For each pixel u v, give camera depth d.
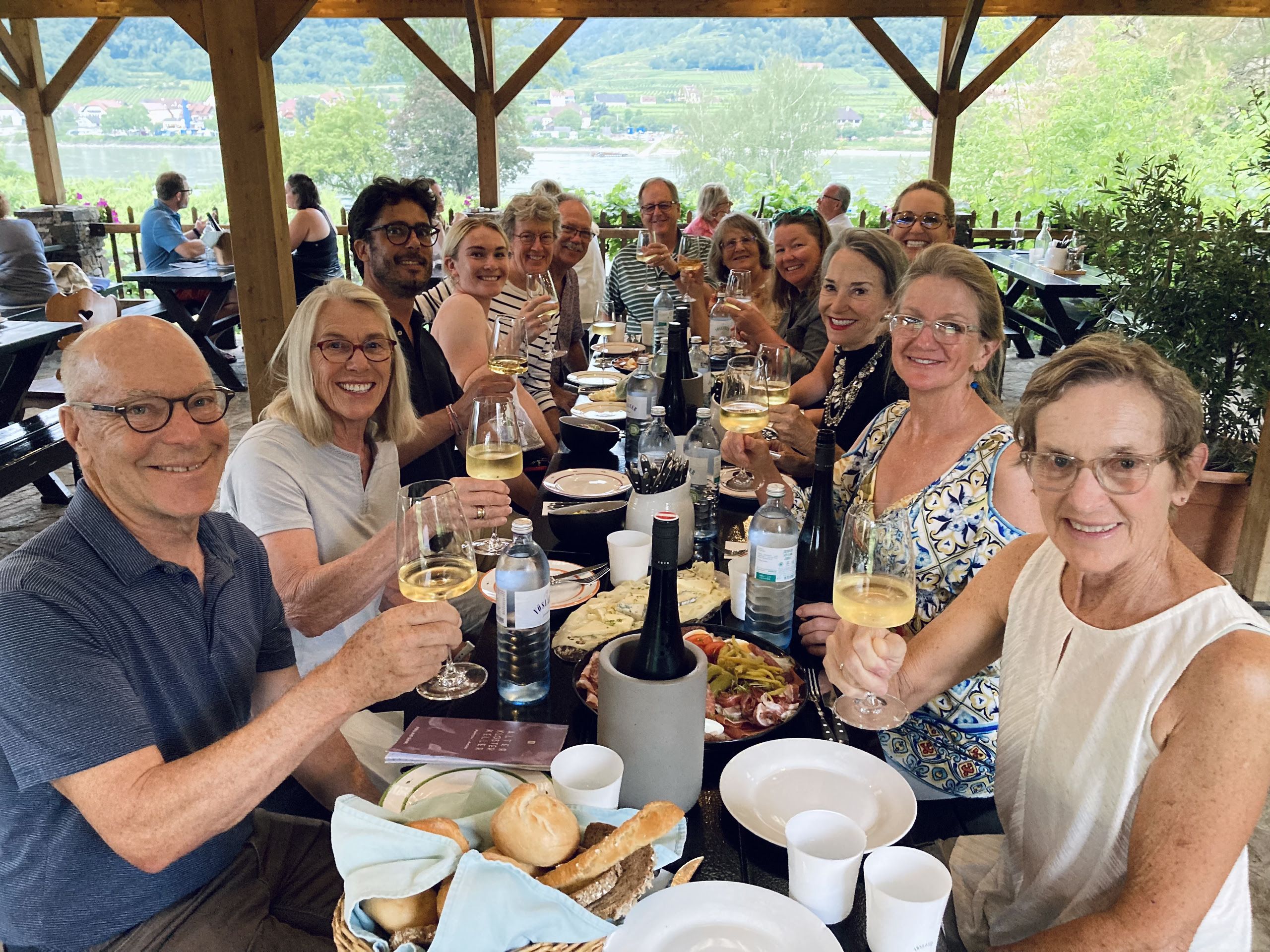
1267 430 3.38
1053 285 5.76
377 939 0.81
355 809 0.88
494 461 1.91
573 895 0.85
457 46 14.59
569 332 4.13
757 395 2.38
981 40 14.78
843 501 2.03
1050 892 1.11
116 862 1.14
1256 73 13.07
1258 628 0.95
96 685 1.06
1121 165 3.84
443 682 1.42
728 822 1.13
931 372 1.71
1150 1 6.99
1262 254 3.40
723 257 4.32
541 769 1.17
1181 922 0.92
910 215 3.85
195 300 6.77
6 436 3.84
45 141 8.47
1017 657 1.18
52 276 6.93
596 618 1.54
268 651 1.45
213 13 4.09
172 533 1.23
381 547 1.63
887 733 1.67
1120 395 0.99
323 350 1.74
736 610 1.62
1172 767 0.95
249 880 1.29
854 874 0.94
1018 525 1.64
